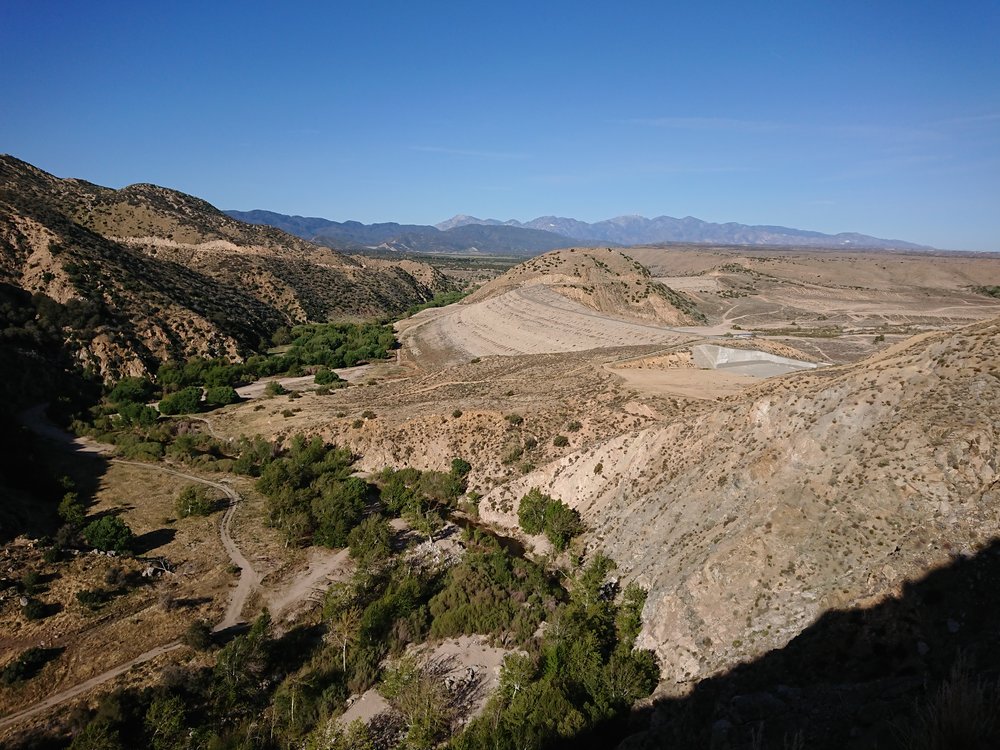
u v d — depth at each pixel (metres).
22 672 34.00
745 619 29.23
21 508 51.66
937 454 28.55
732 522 35.09
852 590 26.53
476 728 27.80
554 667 30.62
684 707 26.55
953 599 23.53
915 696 17.53
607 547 44.25
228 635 38.59
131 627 38.81
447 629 37.00
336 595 40.81
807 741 18.17
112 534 47.47
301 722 30.80
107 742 28.17
